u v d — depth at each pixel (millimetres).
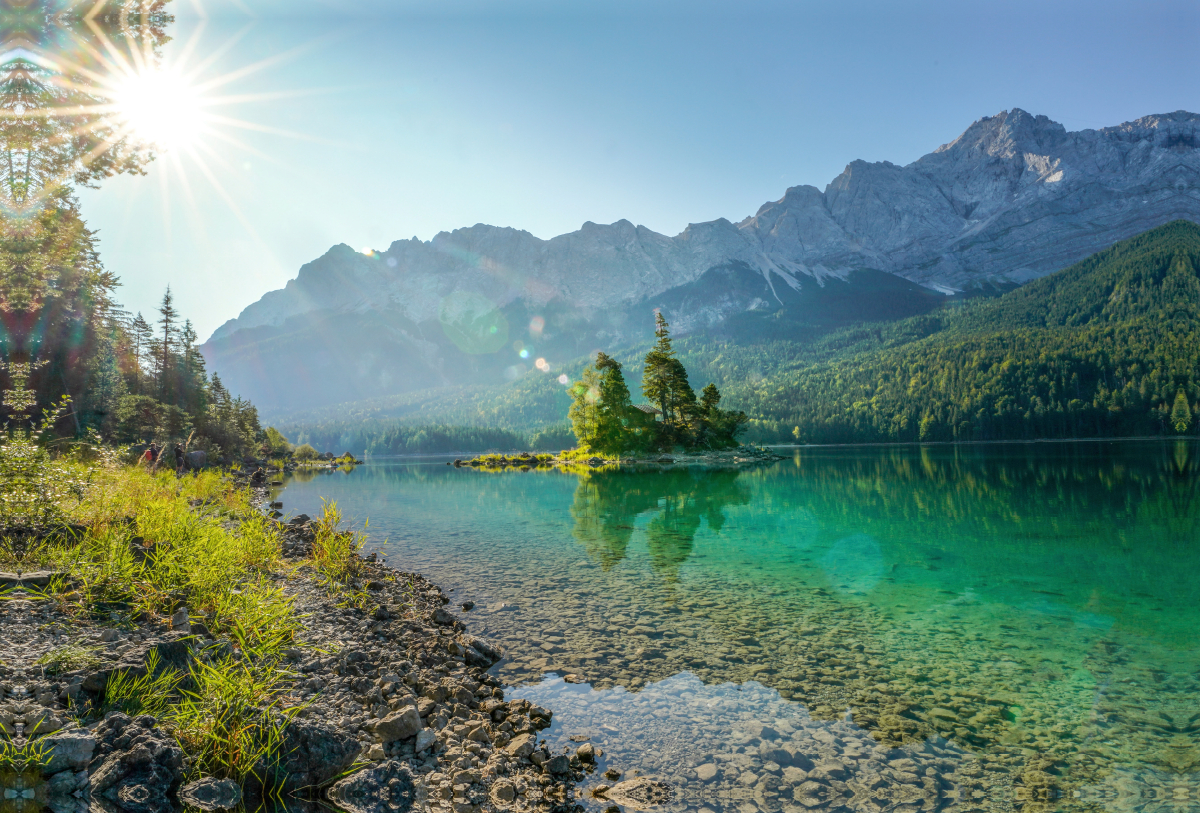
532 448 196250
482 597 11312
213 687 4547
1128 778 5141
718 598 11125
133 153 16266
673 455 74125
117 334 70500
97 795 3197
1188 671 7473
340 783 4094
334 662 6637
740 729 6152
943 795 4938
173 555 7188
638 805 4812
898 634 9062
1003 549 15297
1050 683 7195
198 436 60000
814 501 27047
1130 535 16844
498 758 5336
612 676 7578
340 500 30422
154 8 14820
